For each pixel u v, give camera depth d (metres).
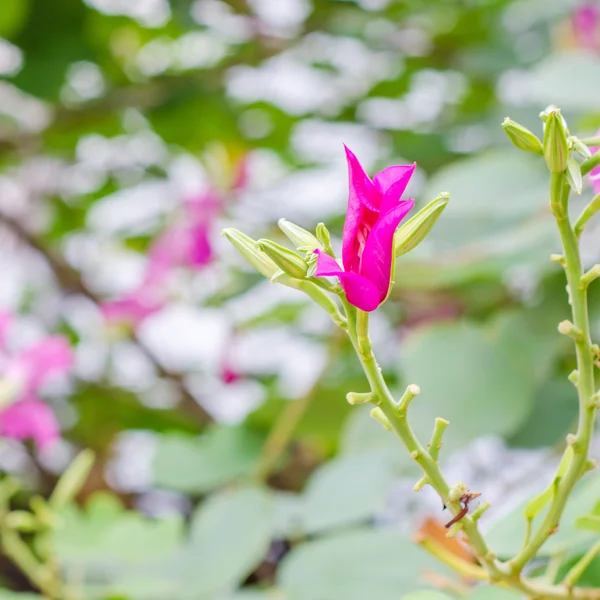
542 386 1.30
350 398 0.81
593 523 0.86
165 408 2.09
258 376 1.94
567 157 0.80
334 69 2.35
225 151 1.86
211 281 1.78
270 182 2.13
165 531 1.17
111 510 1.22
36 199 2.47
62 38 2.11
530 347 1.21
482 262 1.27
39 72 2.10
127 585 1.08
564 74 1.33
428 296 1.71
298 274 0.80
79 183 2.42
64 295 2.34
